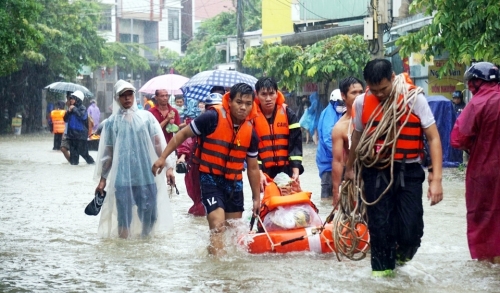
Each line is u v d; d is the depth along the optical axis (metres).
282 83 28.14
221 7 79.25
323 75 27.30
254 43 40.66
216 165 7.18
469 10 14.45
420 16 21.91
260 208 7.53
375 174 6.08
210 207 7.18
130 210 8.57
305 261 6.97
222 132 7.14
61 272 6.68
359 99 6.12
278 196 7.47
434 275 6.30
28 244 8.15
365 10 30.03
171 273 6.58
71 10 44.03
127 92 8.69
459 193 12.51
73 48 44.22
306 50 27.30
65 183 15.14
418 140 6.02
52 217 10.27
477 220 6.90
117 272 6.66
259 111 8.08
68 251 7.73
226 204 7.30
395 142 5.92
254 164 7.33
